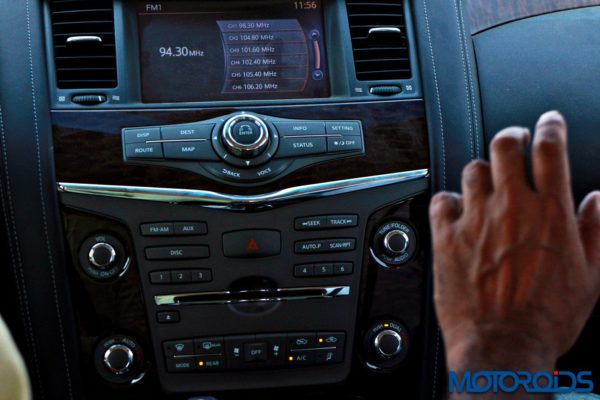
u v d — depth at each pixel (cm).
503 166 57
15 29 140
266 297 141
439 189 144
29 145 137
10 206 137
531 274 59
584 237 62
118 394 144
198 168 137
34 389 144
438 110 145
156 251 138
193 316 141
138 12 142
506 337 60
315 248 140
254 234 138
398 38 146
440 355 148
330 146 139
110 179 136
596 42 157
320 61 144
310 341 143
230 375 144
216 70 141
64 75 139
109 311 140
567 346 62
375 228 143
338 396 149
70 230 138
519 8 159
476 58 155
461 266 62
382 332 145
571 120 154
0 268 140
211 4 143
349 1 145
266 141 137
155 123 138
